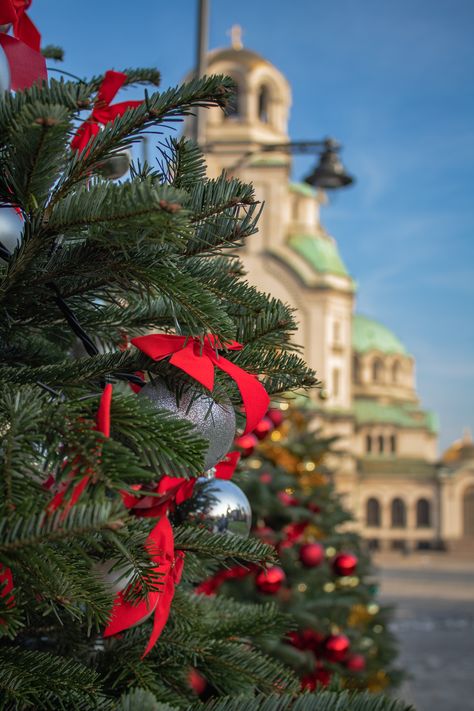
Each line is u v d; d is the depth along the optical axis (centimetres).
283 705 130
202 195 123
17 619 103
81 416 104
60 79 114
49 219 107
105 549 123
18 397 102
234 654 163
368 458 7738
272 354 141
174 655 155
